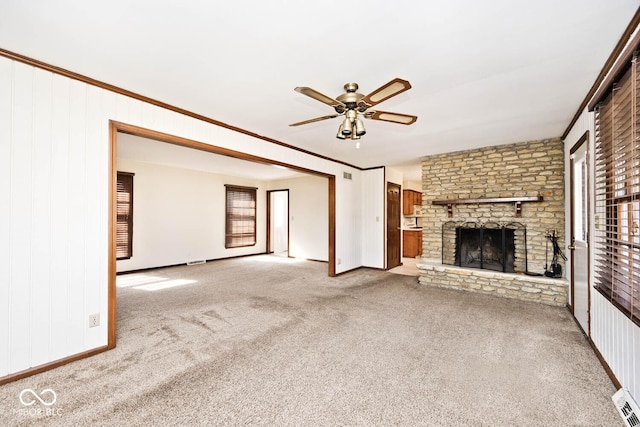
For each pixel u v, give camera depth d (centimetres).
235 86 256
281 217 979
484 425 164
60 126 228
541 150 422
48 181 222
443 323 319
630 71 167
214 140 343
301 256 810
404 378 212
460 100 281
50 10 160
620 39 186
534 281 392
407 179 845
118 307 373
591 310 264
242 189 835
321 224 771
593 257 259
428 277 489
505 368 226
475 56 206
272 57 210
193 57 211
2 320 203
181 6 158
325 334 289
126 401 184
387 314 348
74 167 235
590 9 158
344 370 223
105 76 239
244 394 192
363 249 661
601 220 240
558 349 256
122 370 221
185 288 473
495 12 161
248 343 269
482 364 232
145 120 279
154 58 212
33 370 212
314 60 213
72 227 233
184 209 699
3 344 203
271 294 438
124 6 158
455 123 347
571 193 350
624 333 190
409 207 851
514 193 443
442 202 493
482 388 200
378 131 380
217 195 773
